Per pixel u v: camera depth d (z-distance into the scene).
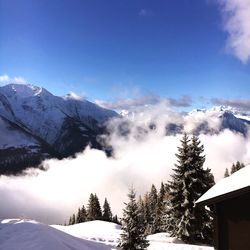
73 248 17.23
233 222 17.72
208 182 37.53
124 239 24.53
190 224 36.38
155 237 38.97
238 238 17.42
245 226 17.28
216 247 17.97
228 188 18.00
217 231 18.09
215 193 18.34
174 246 28.44
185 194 36.47
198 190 37.12
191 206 36.53
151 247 27.55
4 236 16.69
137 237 24.55
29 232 17.08
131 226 24.59
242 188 16.56
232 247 17.56
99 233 37.75
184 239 36.75
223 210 18.20
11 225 18.42
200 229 36.41
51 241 16.38
